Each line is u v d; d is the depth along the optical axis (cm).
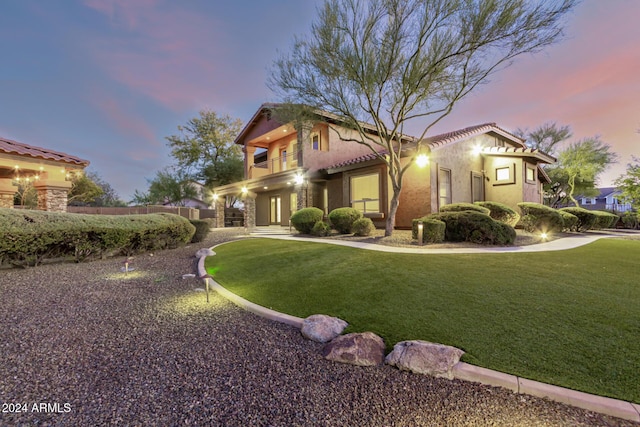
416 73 826
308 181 1565
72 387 236
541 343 281
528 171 1472
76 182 2725
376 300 419
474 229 891
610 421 191
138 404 216
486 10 704
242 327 360
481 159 1489
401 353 269
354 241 991
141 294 491
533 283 459
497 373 238
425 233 902
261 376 255
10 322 366
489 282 470
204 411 209
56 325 361
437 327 326
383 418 200
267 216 2233
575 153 2338
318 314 384
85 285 539
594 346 272
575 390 214
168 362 277
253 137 2023
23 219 639
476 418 198
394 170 1164
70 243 708
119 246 795
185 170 3197
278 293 473
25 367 265
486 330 312
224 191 2142
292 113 1016
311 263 655
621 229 1678
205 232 1173
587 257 659
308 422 198
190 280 581
